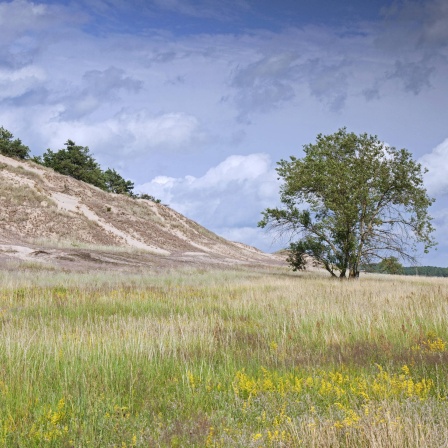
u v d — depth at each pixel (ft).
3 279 72.59
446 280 125.39
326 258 118.21
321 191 117.91
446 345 32.78
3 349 28.60
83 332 33.88
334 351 31.55
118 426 18.51
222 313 48.44
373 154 118.52
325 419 18.12
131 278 86.48
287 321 42.22
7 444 16.97
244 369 26.55
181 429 18.12
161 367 26.68
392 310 43.98
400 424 16.40
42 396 21.74
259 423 18.61
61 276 81.61
